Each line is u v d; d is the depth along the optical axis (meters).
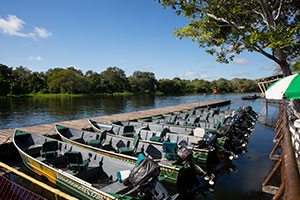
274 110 20.20
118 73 73.81
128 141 7.02
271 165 6.57
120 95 63.62
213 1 6.25
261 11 8.22
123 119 12.73
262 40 5.89
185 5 6.42
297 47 8.59
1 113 21.33
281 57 6.83
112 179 4.97
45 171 5.21
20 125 15.36
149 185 3.40
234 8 7.29
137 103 33.62
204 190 5.07
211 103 24.19
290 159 1.59
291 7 8.26
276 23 6.72
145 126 9.70
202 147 6.67
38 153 6.78
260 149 8.28
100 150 6.16
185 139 7.24
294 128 4.68
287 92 4.43
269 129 12.03
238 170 6.22
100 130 8.88
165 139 7.63
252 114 14.33
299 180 1.11
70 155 4.72
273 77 12.00
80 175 4.89
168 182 5.19
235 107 24.84
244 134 10.19
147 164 3.43
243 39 6.52
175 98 47.41
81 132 8.24
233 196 4.79
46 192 4.91
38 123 16.05
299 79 4.41
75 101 37.91
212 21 7.65
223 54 8.52
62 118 18.28
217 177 5.78
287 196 0.99
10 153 7.45
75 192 4.43
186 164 5.27
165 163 5.30
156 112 16.47
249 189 5.09
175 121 11.05
